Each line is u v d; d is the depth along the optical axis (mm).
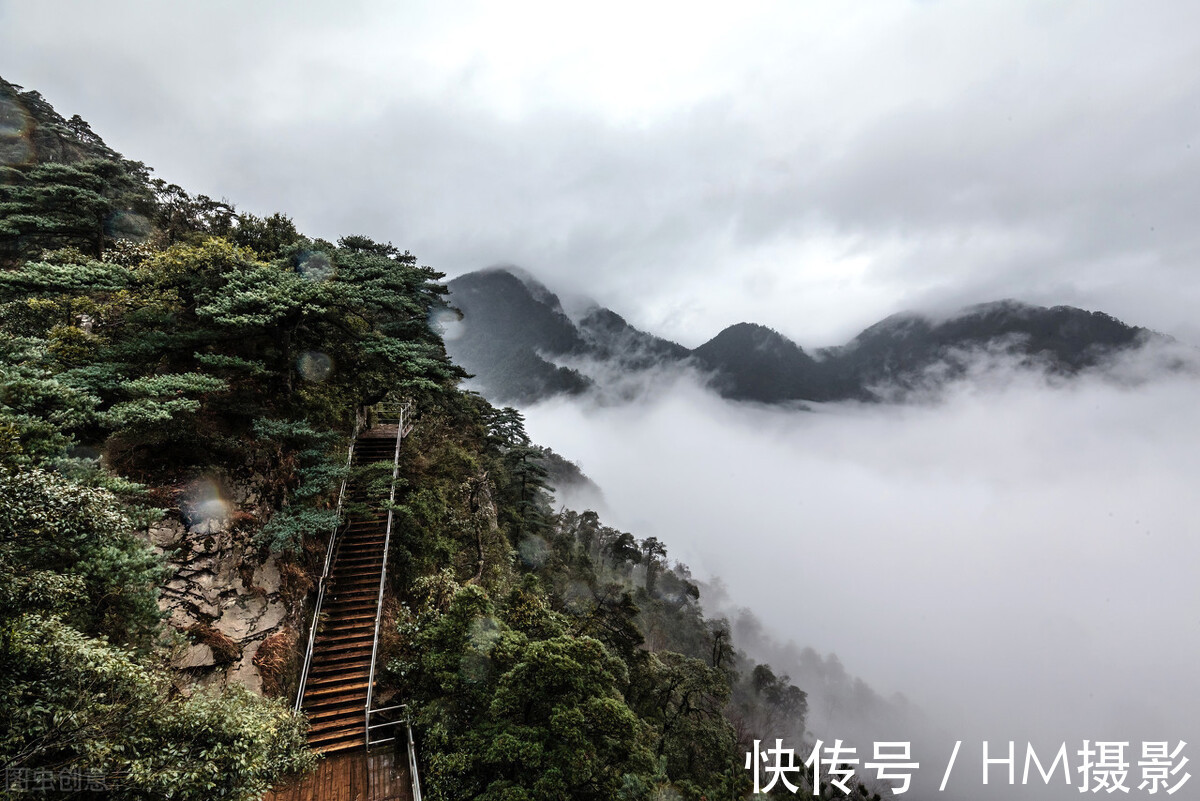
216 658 9391
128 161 32844
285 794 8766
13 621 4992
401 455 18109
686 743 18234
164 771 5098
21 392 7977
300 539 11875
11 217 15758
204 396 12078
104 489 7098
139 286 12750
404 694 11094
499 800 7793
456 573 16016
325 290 12680
